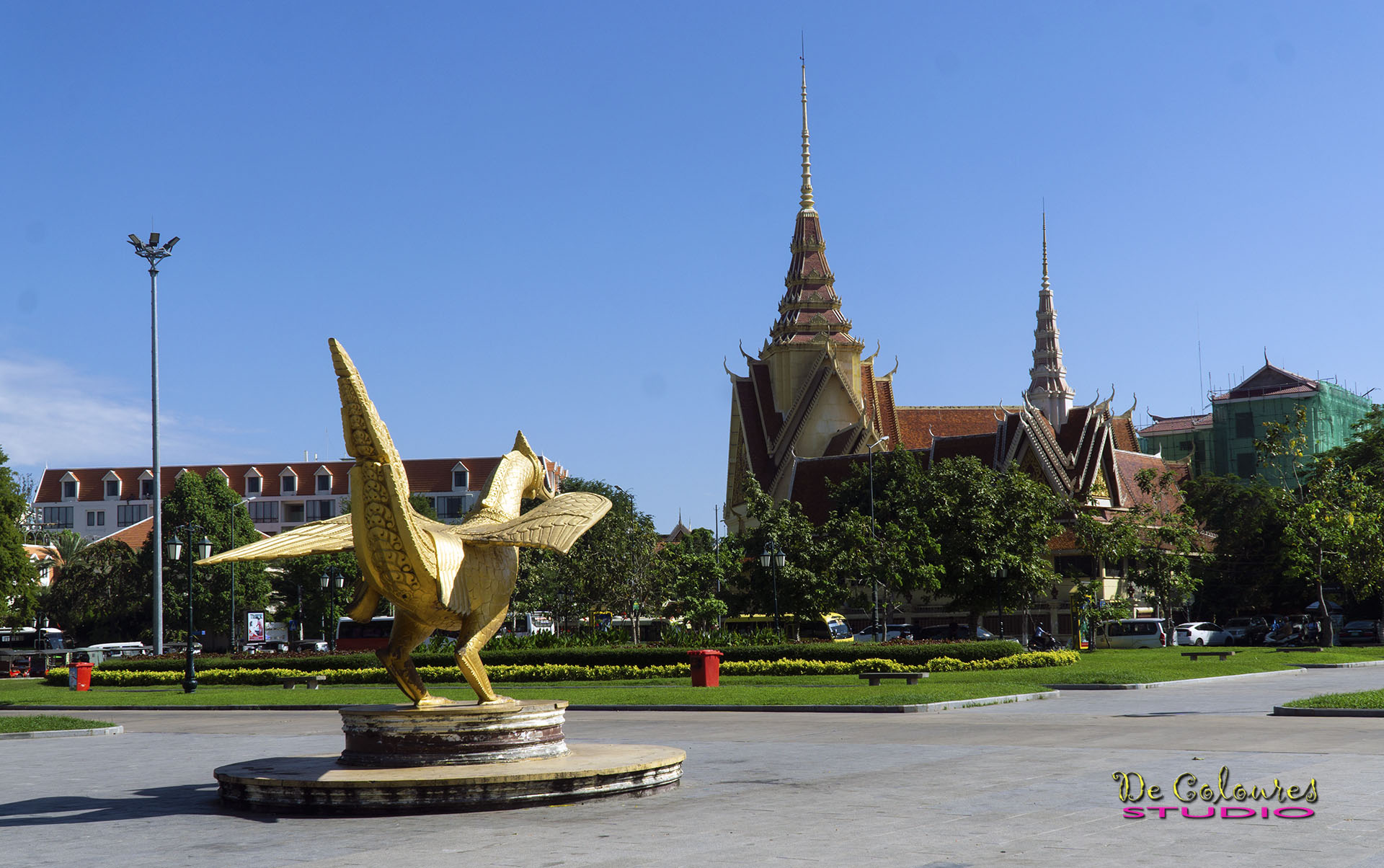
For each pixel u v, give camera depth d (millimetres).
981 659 44219
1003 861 9719
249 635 73938
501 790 12984
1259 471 109375
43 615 82562
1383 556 62469
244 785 13477
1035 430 78125
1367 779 13859
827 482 75812
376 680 44969
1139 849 10164
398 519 13328
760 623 64500
